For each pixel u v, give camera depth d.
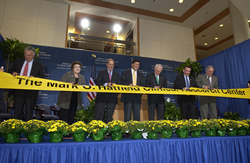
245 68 5.24
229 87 5.80
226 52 6.00
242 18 7.02
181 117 4.47
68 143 2.00
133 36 9.18
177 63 8.11
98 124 2.26
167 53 8.94
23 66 2.90
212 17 8.91
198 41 11.80
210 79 4.19
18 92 2.70
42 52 6.40
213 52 12.84
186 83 3.90
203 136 2.63
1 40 5.45
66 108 2.81
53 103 6.08
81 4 7.99
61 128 2.12
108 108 3.14
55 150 1.95
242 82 5.32
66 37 7.58
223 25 9.66
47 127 2.11
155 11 8.48
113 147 2.11
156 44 8.86
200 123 2.54
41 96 6.02
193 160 2.32
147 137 2.43
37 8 7.44
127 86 3.14
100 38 8.58
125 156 2.13
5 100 5.03
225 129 2.70
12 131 2.02
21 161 1.85
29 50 2.83
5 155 1.84
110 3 7.99
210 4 8.02
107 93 3.18
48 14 7.54
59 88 2.77
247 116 5.09
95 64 6.95
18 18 7.11
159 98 3.47
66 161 1.96
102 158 2.05
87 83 6.64
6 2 7.09
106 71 3.42
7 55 5.32
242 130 2.78
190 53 9.34
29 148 1.90
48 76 6.31
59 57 6.54
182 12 8.55
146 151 2.20
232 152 2.49
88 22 9.39
